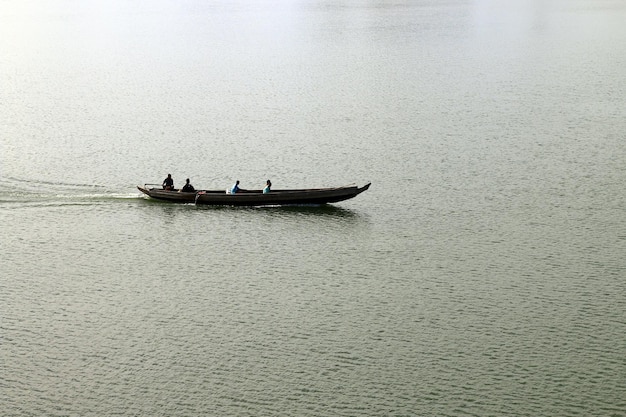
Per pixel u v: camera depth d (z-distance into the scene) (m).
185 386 68.56
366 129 144.00
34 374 70.25
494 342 73.94
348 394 67.19
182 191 107.25
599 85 177.75
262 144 135.12
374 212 104.50
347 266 89.62
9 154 129.50
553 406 65.25
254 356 72.62
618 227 98.75
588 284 84.44
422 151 130.38
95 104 166.38
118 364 71.62
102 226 100.56
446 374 69.50
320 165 123.88
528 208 105.31
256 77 194.50
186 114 157.00
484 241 95.44
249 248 94.44
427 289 84.12
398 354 72.50
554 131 140.88
